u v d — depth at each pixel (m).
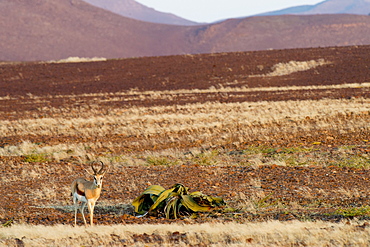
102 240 35.72
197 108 136.62
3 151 84.31
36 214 48.09
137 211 48.16
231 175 61.78
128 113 131.00
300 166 63.50
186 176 62.56
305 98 149.62
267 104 136.38
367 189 50.16
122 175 65.25
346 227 34.81
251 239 33.59
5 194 56.84
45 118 126.75
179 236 36.19
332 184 53.38
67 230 39.72
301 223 37.75
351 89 169.88
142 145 88.00
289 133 91.88
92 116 125.56
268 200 48.91
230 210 46.44
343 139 82.31
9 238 38.34
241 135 91.62
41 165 73.81
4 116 135.62
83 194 41.34
